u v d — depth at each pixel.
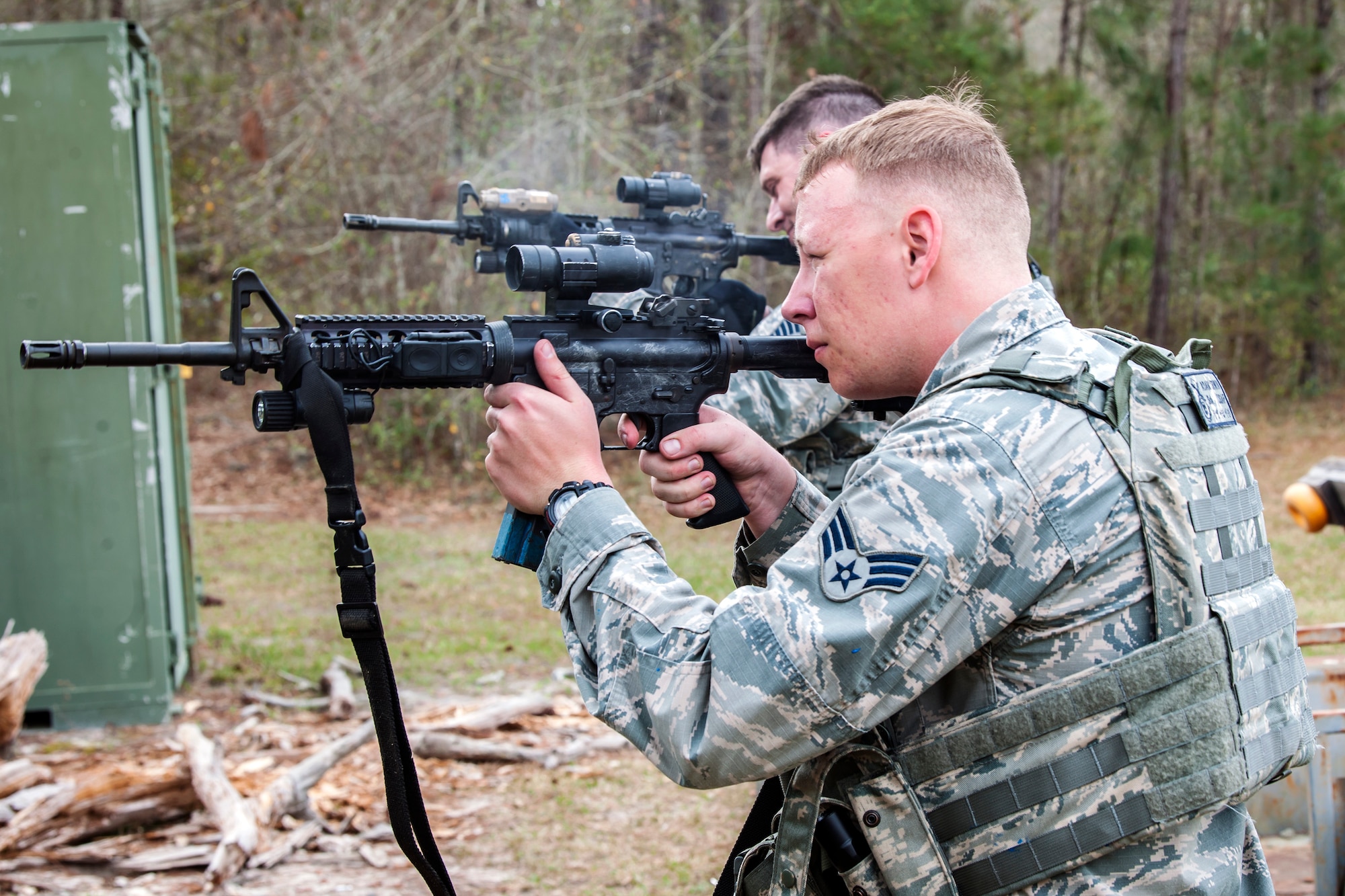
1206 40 19.92
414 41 12.62
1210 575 1.46
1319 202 16.83
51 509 5.43
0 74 5.23
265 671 6.19
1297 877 3.47
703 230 4.10
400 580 8.45
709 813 4.39
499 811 4.40
